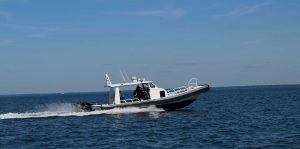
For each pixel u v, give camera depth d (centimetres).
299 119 4250
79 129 3738
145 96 4800
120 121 4212
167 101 4759
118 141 2998
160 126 3781
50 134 3478
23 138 3294
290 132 3250
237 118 4506
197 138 3044
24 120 4600
